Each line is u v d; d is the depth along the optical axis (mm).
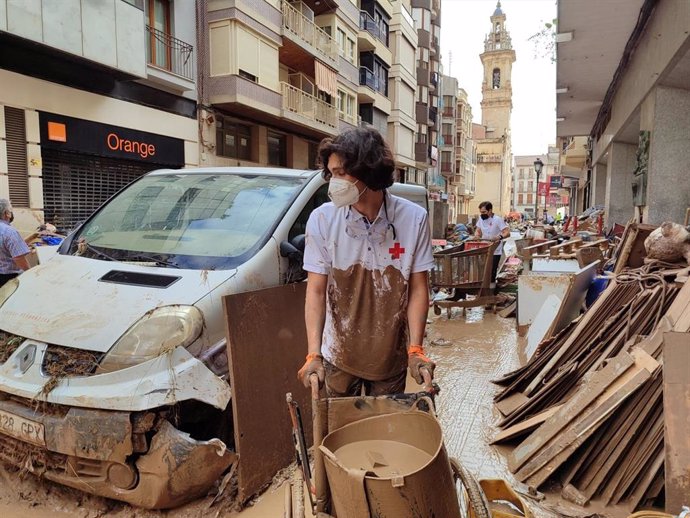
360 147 1958
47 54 11758
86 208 13406
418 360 2092
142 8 14516
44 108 11844
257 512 2625
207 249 3373
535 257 7129
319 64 23328
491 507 2328
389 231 2156
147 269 3148
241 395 2693
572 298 5031
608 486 2752
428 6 44125
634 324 3553
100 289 2996
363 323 2219
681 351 2518
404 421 1833
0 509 2631
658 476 2656
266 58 19344
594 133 21406
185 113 16625
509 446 3414
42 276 3277
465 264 7574
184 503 2641
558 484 2898
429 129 48688
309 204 3877
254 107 18359
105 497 2631
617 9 8539
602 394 2910
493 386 4598
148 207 3959
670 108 8008
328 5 24641
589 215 18469
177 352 2553
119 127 13977
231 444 2973
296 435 2004
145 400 2381
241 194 3891
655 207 8195
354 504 1544
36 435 2498
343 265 2184
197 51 17047
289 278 3469
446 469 1601
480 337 6473
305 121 21578
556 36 9953
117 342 2615
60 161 12617
